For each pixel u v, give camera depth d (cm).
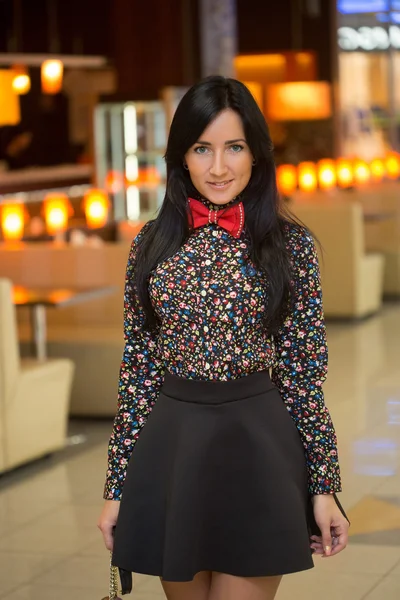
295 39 1903
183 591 306
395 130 1958
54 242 1172
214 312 292
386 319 1352
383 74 1953
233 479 290
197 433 291
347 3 1944
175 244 300
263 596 296
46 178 1415
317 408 298
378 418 855
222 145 294
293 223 301
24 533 622
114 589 312
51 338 915
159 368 308
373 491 665
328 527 298
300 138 1914
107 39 1606
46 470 764
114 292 977
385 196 1538
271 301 290
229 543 290
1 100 1323
